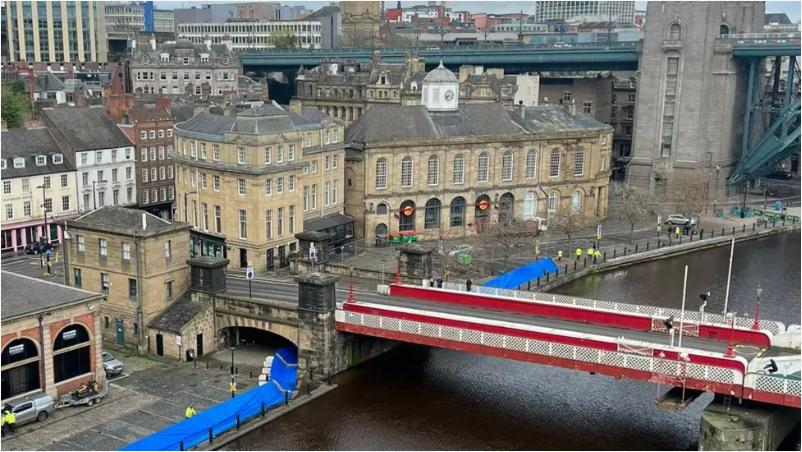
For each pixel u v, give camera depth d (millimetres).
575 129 130500
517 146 124250
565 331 63031
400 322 69438
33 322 62125
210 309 77562
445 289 80188
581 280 105062
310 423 63719
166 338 76000
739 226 136000
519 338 64188
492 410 66688
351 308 72750
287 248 101688
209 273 77438
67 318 64438
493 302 76312
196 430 59281
